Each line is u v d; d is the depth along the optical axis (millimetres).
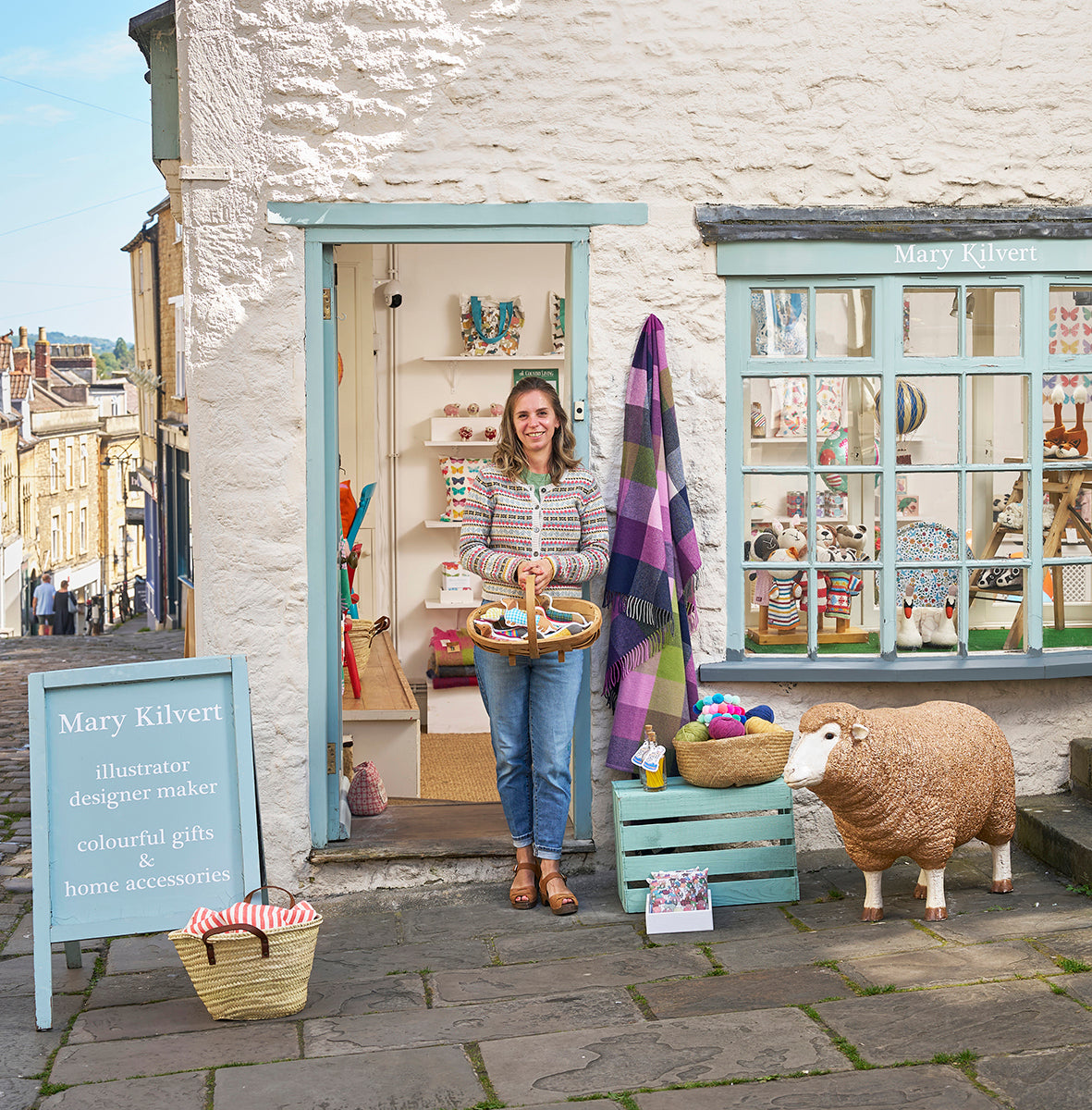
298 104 4492
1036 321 4879
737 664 4820
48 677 3652
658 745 4578
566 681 4359
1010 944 3746
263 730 4578
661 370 4613
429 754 6664
